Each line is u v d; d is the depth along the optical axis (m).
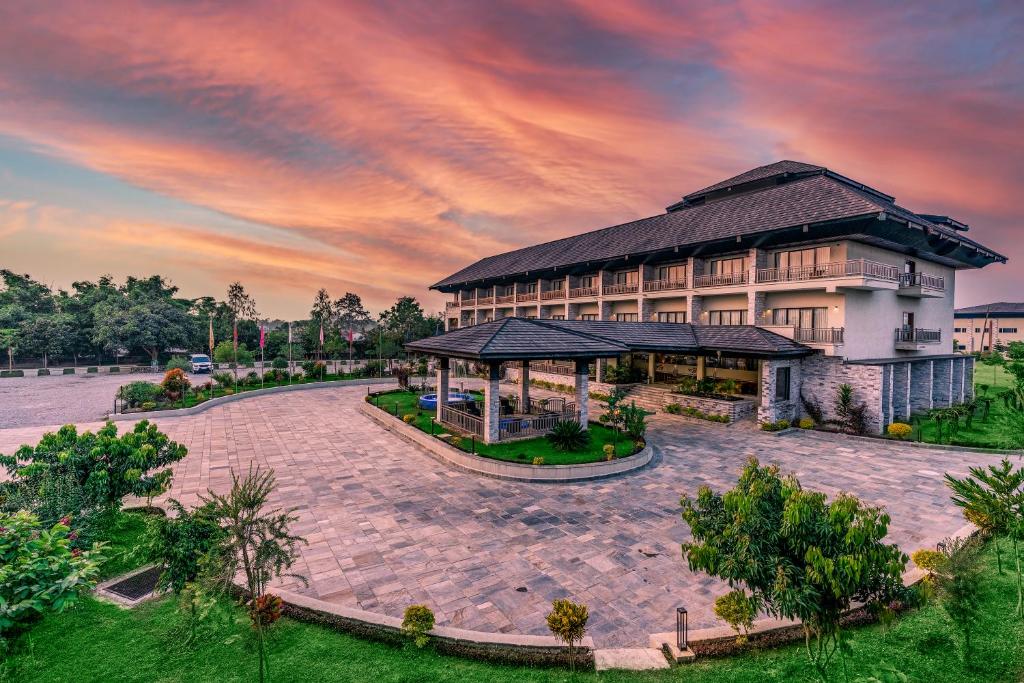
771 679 6.55
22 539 6.91
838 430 23.80
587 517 13.11
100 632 7.67
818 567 5.53
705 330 29.25
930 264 32.25
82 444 11.69
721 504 7.02
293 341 71.62
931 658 6.94
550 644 7.50
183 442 21.48
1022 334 69.75
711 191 37.78
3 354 57.31
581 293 41.06
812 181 29.12
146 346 58.97
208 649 7.22
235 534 6.87
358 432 23.70
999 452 19.55
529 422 20.48
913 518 13.11
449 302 60.44
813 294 26.22
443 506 13.84
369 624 7.91
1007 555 10.41
